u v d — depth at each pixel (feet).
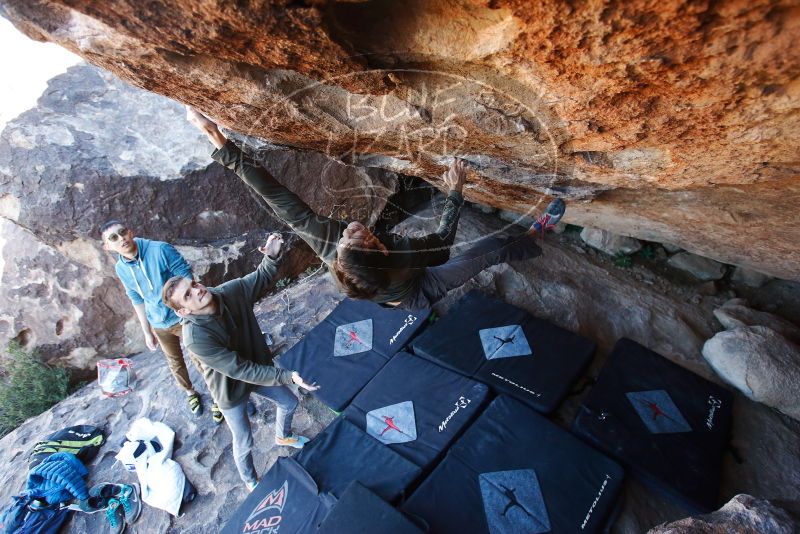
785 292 13.44
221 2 3.38
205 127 5.85
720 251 10.99
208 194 14.32
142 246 8.88
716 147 4.85
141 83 5.30
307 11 3.47
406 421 10.18
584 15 3.06
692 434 9.57
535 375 10.73
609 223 11.82
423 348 11.61
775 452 9.66
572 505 8.48
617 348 11.37
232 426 8.53
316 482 9.11
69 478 10.39
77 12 3.91
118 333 15.88
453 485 8.79
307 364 11.98
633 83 3.87
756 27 2.85
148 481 10.36
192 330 7.04
